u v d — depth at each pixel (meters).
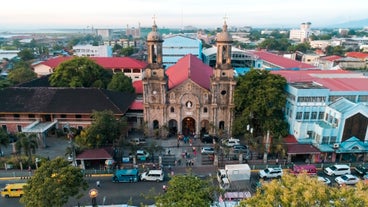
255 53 166.62
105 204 49.81
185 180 37.69
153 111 76.62
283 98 70.31
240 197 47.50
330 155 66.62
